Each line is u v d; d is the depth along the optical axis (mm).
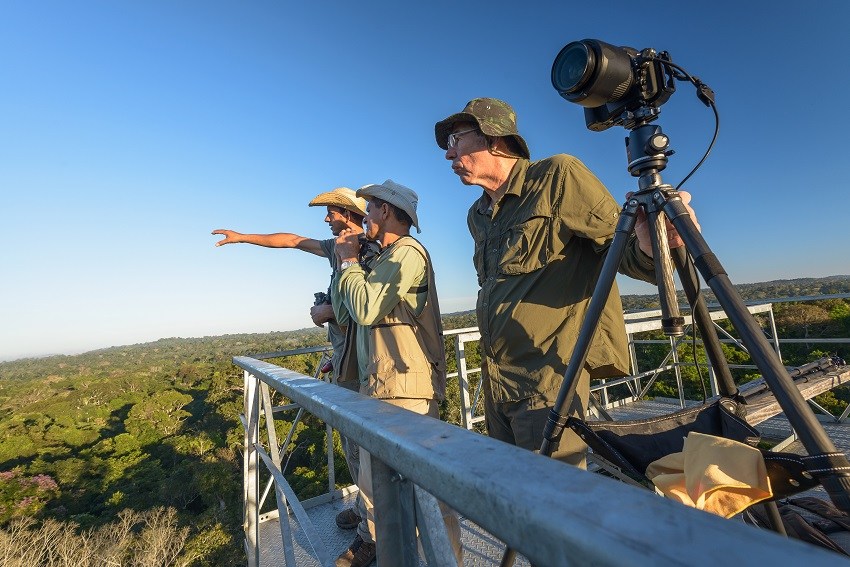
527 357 1484
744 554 238
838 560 222
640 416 5027
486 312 1610
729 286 837
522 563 2312
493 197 1711
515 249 1510
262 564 2701
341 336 2717
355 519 2941
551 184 1472
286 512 1572
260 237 3383
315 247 3285
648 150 1046
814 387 2818
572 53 1108
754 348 771
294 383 1138
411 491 692
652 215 1050
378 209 2053
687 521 276
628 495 317
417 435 537
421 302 1845
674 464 918
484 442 472
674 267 1123
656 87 1080
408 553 705
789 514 1987
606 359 1400
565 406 1032
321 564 1066
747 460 786
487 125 1532
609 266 1042
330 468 3566
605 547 269
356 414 692
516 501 343
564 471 369
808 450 701
